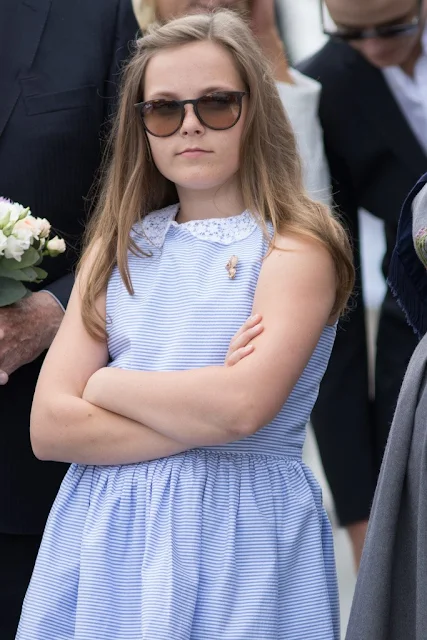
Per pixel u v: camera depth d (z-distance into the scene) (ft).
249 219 30.25
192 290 29.60
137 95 30.99
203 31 30.27
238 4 39.99
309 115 43.62
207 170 29.91
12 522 34.04
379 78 44.37
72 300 31.24
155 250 30.60
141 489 28.50
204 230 30.30
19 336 32.76
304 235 29.45
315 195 43.24
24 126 34.14
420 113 44.16
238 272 29.45
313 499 29.17
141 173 31.27
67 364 30.12
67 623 28.37
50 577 28.68
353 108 44.55
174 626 26.94
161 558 27.50
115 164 31.63
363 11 42.93
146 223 31.12
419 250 28.30
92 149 34.60
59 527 29.17
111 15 35.12
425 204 28.66
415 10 43.01
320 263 29.32
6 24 34.60
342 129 44.70
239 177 30.66
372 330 67.46
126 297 30.35
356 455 45.73
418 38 43.57
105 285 30.83
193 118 29.73
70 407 29.25
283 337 28.32
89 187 34.68
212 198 30.66
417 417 27.30
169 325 29.63
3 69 34.35
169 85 29.86
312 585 28.27
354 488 45.78
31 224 31.81
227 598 27.43
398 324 45.32
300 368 28.45
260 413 27.84
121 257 30.58
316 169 43.52
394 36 43.14
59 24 34.83
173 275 30.04
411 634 27.09
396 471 27.37
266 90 31.01
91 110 34.47
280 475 29.04
